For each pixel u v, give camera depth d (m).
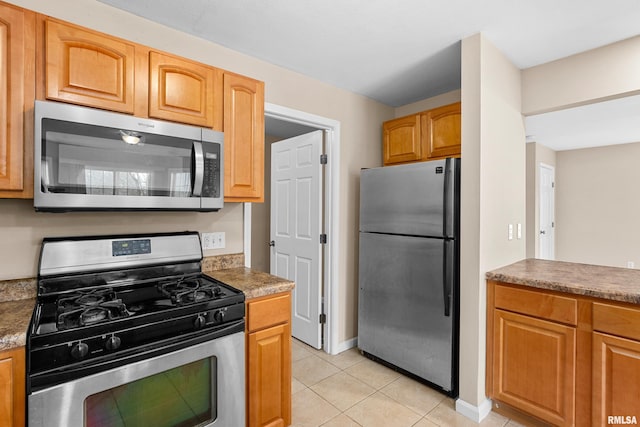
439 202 2.13
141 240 1.71
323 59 2.23
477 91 1.91
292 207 3.12
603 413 1.56
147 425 1.27
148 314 1.26
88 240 1.56
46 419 1.05
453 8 1.66
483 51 1.91
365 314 2.66
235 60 2.10
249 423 1.59
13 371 1.02
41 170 1.19
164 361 1.29
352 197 2.87
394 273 2.42
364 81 2.60
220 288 1.61
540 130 3.93
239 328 1.52
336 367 2.55
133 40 1.72
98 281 1.57
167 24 1.81
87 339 1.12
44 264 1.44
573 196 5.25
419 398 2.13
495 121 2.04
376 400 2.11
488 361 1.97
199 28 1.85
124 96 1.44
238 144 1.82
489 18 1.74
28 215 1.47
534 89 2.30
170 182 1.51
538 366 1.77
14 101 1.21
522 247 2.40
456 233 2.08
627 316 1.49
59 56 1.29
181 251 1.83
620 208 4.82
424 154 2.60
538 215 4.70
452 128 2.40
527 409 1.81
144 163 1.44
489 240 2.00
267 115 2.36
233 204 2.13
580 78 2.10
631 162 4.72
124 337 1.20
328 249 2.77
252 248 4.21
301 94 2.46
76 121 1.27
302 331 3.02
